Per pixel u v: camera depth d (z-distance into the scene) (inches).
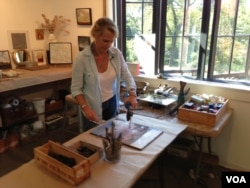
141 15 105.9
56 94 134.3
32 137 116.7
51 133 124.5
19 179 40.8
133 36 110.8
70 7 120.6
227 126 88.1
